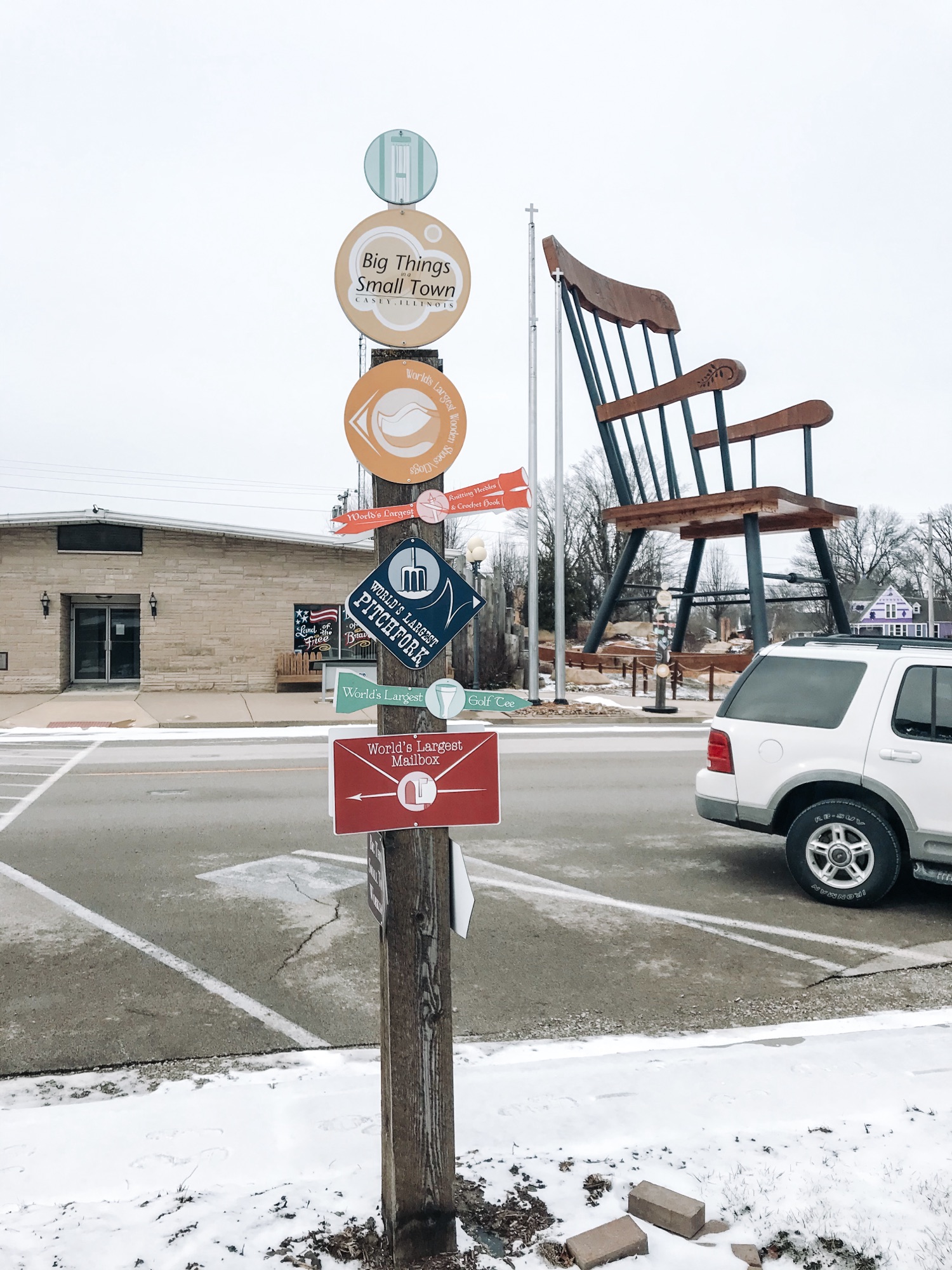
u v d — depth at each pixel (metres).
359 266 2.55
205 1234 2.40
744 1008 4.49
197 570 20.78
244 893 6.36
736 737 6.62
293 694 20.80
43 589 20.23
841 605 25.56
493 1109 3.18
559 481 19.91
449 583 2.49
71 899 6.19
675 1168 2.75
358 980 4.82
